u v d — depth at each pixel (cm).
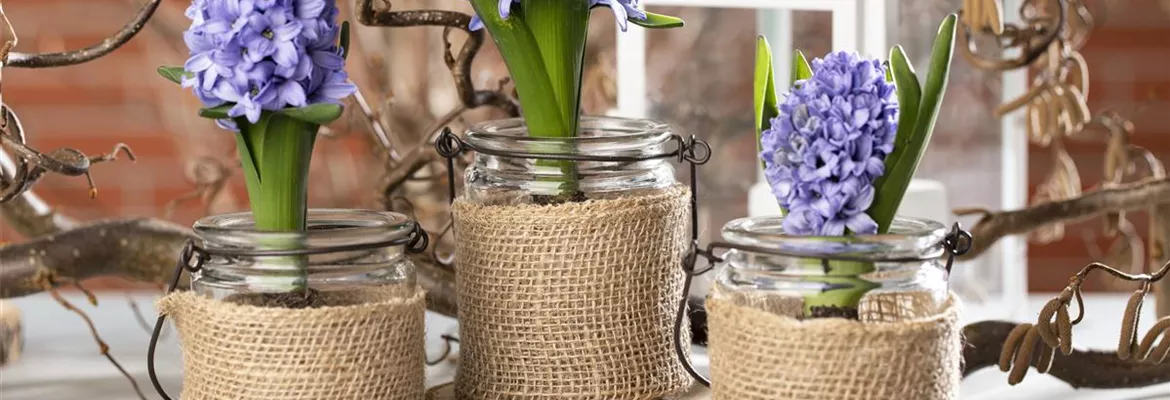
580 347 68
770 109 62
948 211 110
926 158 110
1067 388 90
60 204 170
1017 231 96
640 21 69
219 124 61
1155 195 96
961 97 109
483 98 82
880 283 59
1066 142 167
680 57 100
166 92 150
